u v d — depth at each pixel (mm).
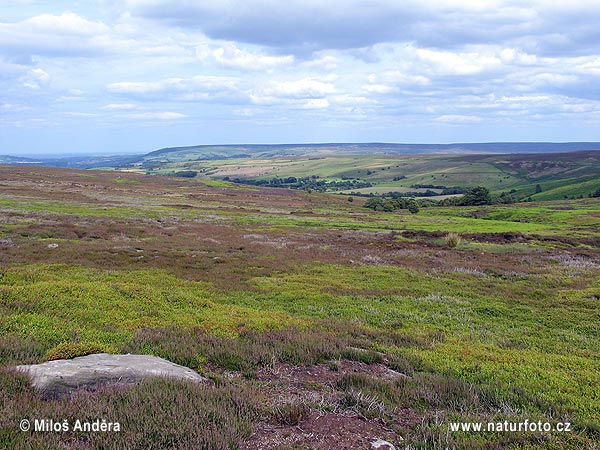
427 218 104375
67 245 34250
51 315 13789
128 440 6281
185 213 77062
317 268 33906
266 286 26359
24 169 152000
